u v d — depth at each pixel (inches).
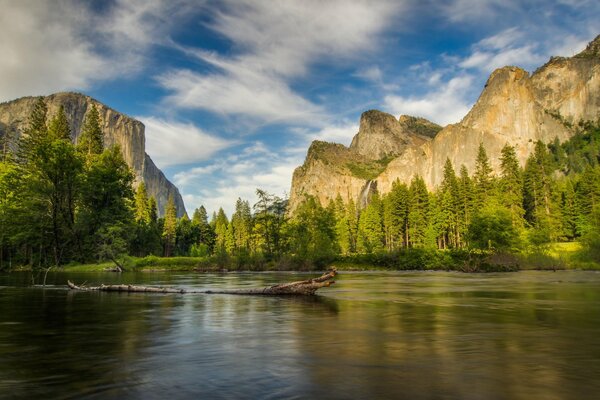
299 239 2883.9
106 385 257.8
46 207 2075.5
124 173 2568.9
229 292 942.4
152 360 322.3
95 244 2337.6
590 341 395.2
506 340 400.8
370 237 4441.4
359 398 232.7
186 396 236.7
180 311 624.1
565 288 1064.8
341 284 1286.9
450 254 2481.5
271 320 534.9
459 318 550.3
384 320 535.2
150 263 2790.4
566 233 3722.9
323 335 428.8
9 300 777.6
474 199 3784.5
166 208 5216.5
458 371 289.3
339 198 5669.3
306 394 240.1
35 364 309.0
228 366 304.2
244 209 5374.0
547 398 233.0
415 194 4360.2
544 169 3868.1
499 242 2351.1
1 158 3075.8
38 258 2476.6
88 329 463.5
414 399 230.7
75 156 2140.7
